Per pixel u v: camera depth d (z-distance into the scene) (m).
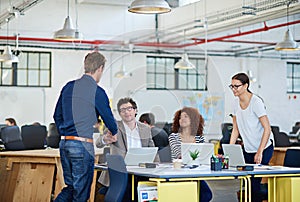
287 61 17.16
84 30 14.10
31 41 14.10
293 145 11.39
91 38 14.30
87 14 14.12
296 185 5.36
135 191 5.41
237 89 5.94
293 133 15.56
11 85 14.19
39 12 13.81
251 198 5.72
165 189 4.82
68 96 5.02
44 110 14.39
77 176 4.96
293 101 17.25
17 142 9.15
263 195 5.66
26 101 14.22
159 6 6.97
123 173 5.15
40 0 11.02
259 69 16.84
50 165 7.26
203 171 5.22
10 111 14.06
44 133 9.88
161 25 14.51
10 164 7.43
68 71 14.51
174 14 13.95
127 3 13.91
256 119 5.95
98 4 14.20
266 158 5.95
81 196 5.00
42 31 13.86
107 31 14.33
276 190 5.50
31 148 9.64
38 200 7.21
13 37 13.82
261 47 15.89
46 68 14.47
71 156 4.95
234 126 6.25
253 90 16.75
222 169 5.43
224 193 7.79
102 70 5.11
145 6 6.96
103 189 5.80
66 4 13.91
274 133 10.38
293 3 10.27
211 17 12.34
